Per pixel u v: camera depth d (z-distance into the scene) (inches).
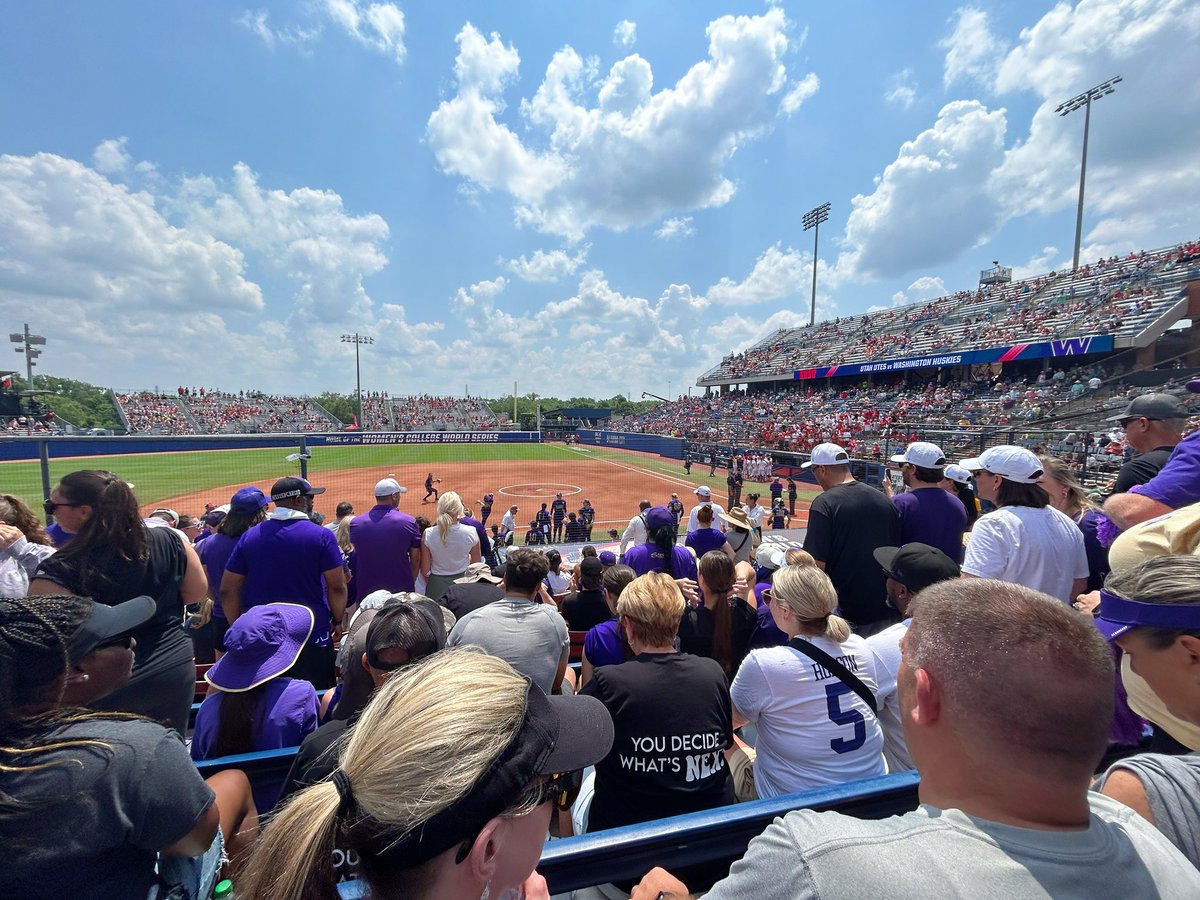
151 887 49.9
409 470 1136.8
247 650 96.0
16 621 46.8
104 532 97.3
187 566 111.0
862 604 157.1
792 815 41.7
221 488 753.0
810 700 91.0
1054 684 34.6
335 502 793.6
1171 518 77.7
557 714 49.1
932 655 40.8
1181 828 43.6
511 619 124.5
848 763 89.8
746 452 1144.2
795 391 2062.0
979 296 1742.1
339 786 34.9
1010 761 35.6
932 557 114.3
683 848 63.9
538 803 41.5
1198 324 1059.3
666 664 91.4
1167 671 54.3
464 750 34.5
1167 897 34.0
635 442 1705.2
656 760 84.4
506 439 1691.7
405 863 32.9
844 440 1045.2
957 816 37.1
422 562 246.8
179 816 49.3
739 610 157.9
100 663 62.2
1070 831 35.1
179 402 2252.7
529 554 140.7
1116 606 58.8
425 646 80.9
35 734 44.9
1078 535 123.9
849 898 32.4
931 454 168.6
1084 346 1066.7
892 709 102.0
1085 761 35.1
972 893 31.3
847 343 2025.1
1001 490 129.0
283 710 95.7
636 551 222.5
